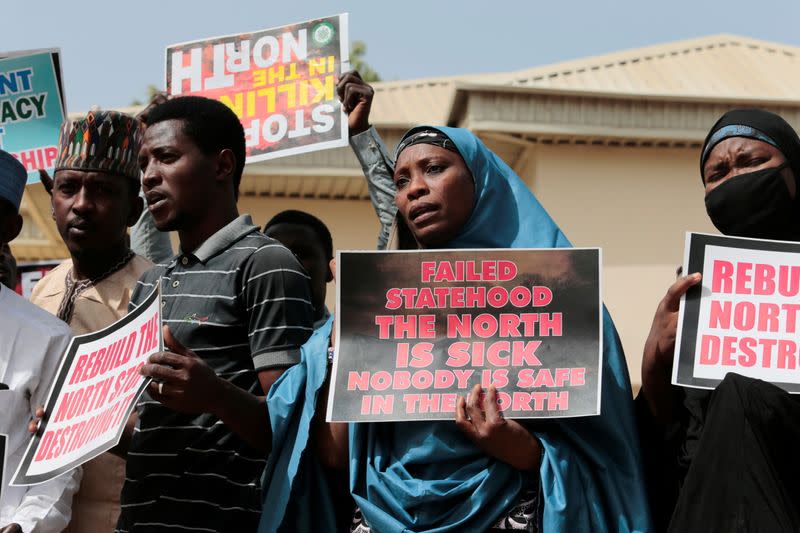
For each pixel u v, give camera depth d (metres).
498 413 3.49
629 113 13.13
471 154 3.91
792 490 3.26
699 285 3.51
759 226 3.75
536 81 14.17
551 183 13.31
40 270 6.23
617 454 3.62
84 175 4.69
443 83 15.55
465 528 3.51
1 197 4.20
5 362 4.04
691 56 15.30
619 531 3.51
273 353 3.81
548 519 3.40
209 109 4.16
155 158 4.08
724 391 3.34
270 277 3.89
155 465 3.84
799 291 3.49
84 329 4.76
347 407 3.58
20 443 4.02
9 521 3.89
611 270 13.30
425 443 3.61
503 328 3.64
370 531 3.63
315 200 13.91
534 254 3.68
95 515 4.48
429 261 3.71
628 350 13.12
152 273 4.23
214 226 4.10
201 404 3.52
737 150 3.76
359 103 4.92
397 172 3.99
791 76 14.70
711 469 3.28
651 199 13.43
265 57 5.17
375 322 3.68
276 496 3.68
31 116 5.64
